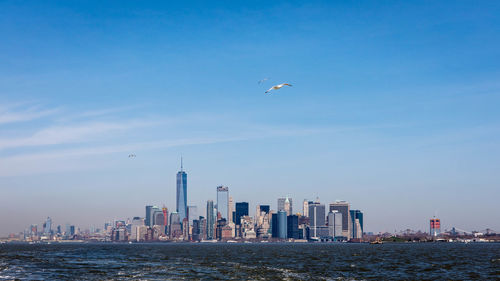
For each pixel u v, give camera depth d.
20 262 167.38
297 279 105.88
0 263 160.50
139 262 170.62
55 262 168.25
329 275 115.44
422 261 177.75
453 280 103.81
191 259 196.75
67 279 104.88
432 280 104.12
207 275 114.69
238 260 188.38
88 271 125.75
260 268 138.25
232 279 105.56
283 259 198.50
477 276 112.44
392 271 127.38
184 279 105.56
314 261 180.75
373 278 108.44
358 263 165.00
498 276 112.19
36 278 107.19
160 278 107.56
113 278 107.50
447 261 176.88
